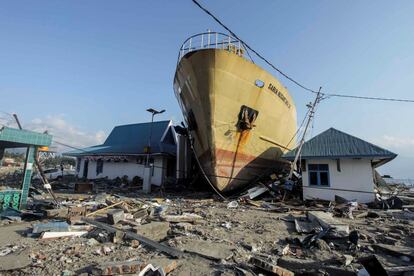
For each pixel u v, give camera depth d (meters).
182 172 20.11
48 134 10.00
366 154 13.64
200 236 6.65
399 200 13.15
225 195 15.40
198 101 13.67
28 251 5.15
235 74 13.09
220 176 14.04
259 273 4.39
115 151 24.58
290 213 10.65
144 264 4.20
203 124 13.75
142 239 5.86
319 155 14.66
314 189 14.80
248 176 15.65
